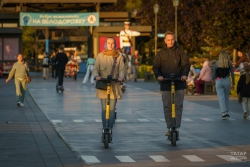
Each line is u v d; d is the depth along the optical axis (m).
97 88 21.25
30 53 129.12
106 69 21.36
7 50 79.62
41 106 36.97
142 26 82.12
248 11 65.88
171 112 21.64
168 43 21.52
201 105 38.25
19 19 80.50
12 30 78.88
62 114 32.22
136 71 69.06
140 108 35.69
